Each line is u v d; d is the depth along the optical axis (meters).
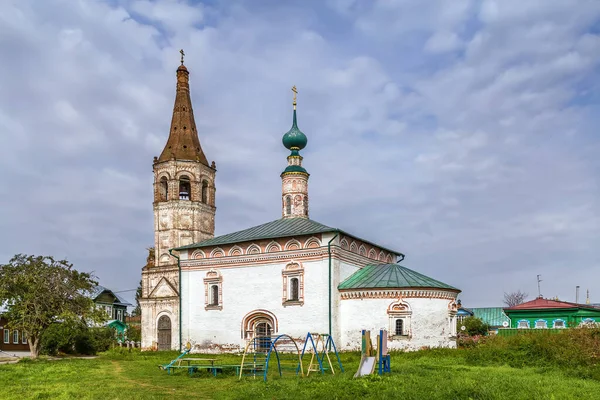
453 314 40.03
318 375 24.50
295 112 51.59
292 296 41.94
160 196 53.53
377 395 17.50
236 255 44.72
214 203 55.59
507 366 27.19
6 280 39.53
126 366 32.72
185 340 46.00
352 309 39.78
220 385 22.84
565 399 16.64
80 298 41.97
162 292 50.78
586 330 28.92
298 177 49.53
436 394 17.12
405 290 38.56
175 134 54.56
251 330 43.38
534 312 60.00
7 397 19.38
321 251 40.78
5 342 55.50
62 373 28.12
